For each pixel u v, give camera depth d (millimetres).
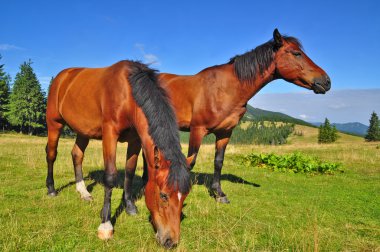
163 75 5582
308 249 3246
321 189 6660
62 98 4938
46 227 3783
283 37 4930
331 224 4340
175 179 2830
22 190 5680
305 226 4203
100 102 4000
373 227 4270
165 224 2865
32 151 11867
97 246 3373
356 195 6113
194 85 5020
